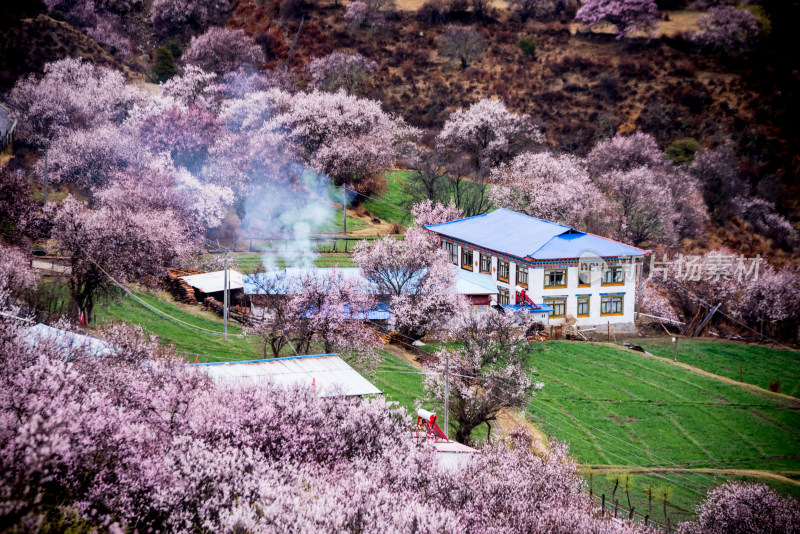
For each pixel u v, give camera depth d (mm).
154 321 62031
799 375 75562
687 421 61031
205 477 23469
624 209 114250
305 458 28516
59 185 96000
